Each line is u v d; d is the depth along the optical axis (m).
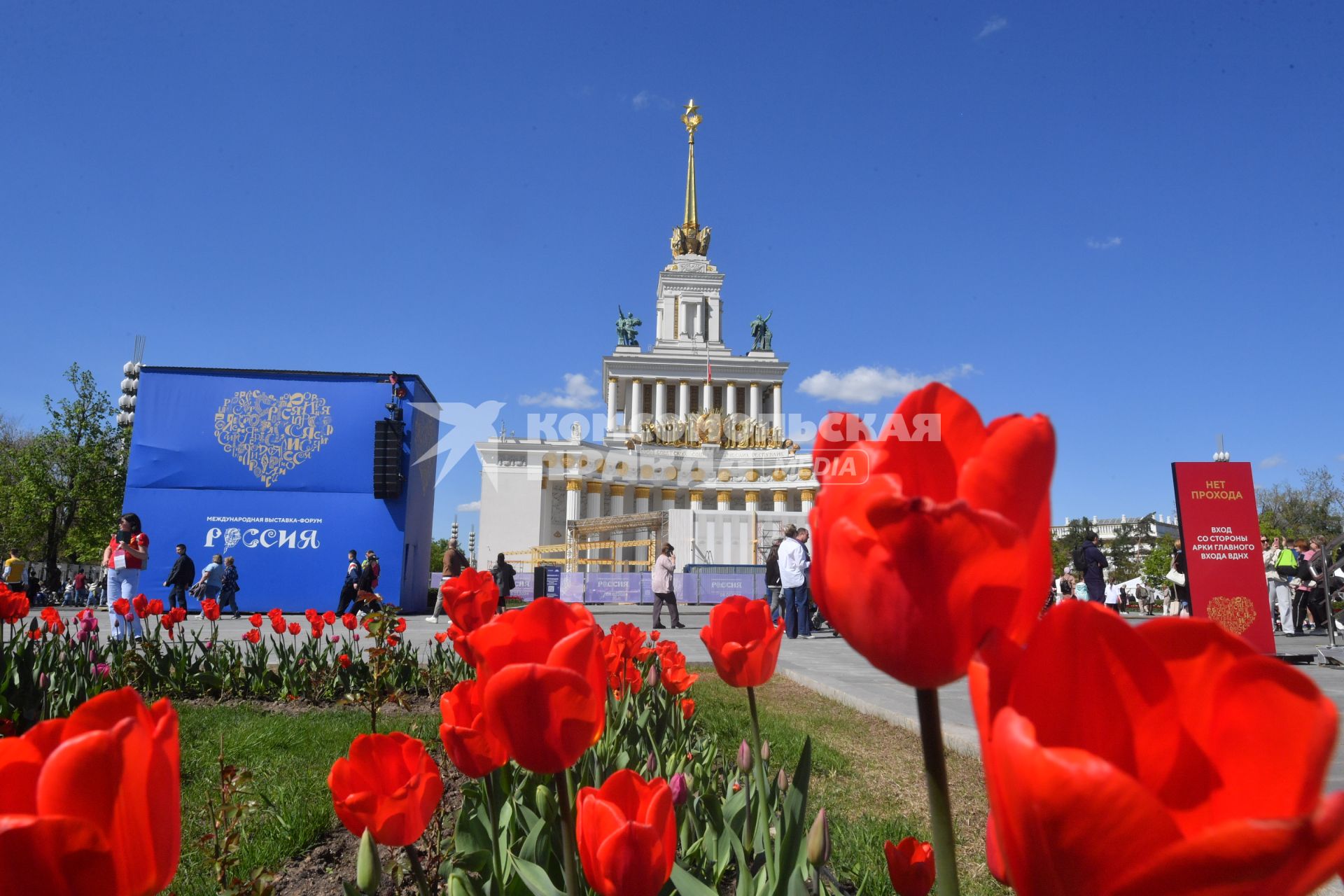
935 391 0.68
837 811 4.56
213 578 18.05
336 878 3.48
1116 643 0.52
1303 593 17.75
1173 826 0.36
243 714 7.17
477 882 2.03
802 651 13.42
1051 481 0.60
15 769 0.68
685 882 1.86
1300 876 0.35
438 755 5.19
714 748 4.41
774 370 79.19
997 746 0.44
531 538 50.03
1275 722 0.46
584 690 0.94
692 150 86.38
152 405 21.42
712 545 36.06
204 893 3.22
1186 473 11.98
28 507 35.03
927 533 0.52
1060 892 0.41
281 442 21.64
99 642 8.06
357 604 17.45
